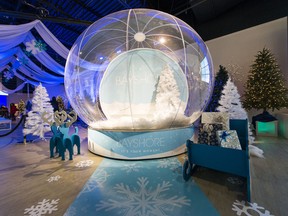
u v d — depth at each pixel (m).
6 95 14.07
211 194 2.03
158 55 4.98
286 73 5.69
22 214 1.72
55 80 9.98
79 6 6.18
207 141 2.70
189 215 1.66
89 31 4.91
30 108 6.09
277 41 5.89
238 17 6.83
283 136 4.90
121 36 5.09
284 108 5.66
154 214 1.68
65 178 2.54
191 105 4.95
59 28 7.82
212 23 7.65
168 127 3.80
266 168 2.72
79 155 3.65
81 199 1.97
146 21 4.92
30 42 5.22
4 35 4.17
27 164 3.14
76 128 3.79
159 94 4.47
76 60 4.88
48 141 5.15
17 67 8.08
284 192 2.04
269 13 6.04
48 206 1.85
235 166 2.04
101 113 4.87
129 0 6.16
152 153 3.33
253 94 5.30
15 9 6.02
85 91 4.95
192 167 2.60
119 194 2.06
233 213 1.68
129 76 4.84
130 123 3.62
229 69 7.04
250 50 6.53
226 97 4.17
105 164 3.09
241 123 3.01
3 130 7.66
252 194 2.00
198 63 5.06
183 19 8.41
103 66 5.21
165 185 2.26
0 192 2.16
